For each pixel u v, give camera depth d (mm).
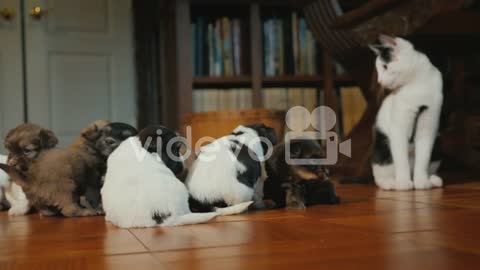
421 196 1907
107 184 1433
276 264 883
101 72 3256
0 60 3047
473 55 3145
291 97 3621
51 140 1687
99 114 3258
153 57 4125
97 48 3242
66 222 1515
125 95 3307
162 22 3777
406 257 912
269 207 1695
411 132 2207
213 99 3469
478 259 889
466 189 2131
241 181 1540
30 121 3105
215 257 952
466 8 2025
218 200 1540
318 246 1031
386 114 2246
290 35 3668
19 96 3086
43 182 1618
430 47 2902
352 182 2496
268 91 3578
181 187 1399
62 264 938
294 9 3711
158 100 4082
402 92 2166
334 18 2783
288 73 3672
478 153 3027
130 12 3326
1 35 3043
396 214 1464
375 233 1163
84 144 1720
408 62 2113
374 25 2518
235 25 3580
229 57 3564
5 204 1903
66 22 3176
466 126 3086
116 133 1702
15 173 1621
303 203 1668
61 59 3172
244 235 1183
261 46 3598
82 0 3205
